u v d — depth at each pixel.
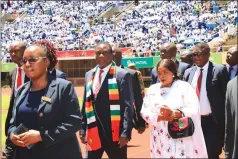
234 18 39.66
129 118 6.05
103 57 6.16
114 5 53.50
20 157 4.29
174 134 4.69
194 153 4.76
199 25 41.25
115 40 44.16
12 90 6.06
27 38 49.56
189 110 4.75
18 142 4.00
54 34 48.88
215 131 6.86
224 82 6.91
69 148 4.28
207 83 6.95
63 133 4.09
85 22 50.59
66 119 4.18
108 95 6.09
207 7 45.88
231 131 4.56
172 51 7.91
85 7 54.25
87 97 6.16
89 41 43.75
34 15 54.69
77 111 4.26
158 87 5.05
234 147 4.46
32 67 4.15
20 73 6.08
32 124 4.13
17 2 57.19
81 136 6.43
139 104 7.23
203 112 6.95
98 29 48.25
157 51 36.00
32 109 4.14
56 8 55.41
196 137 4.79
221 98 6.94
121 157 6.12
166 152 4.80
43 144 4.03
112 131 6.02
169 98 4.89
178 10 47.12
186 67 7.94
